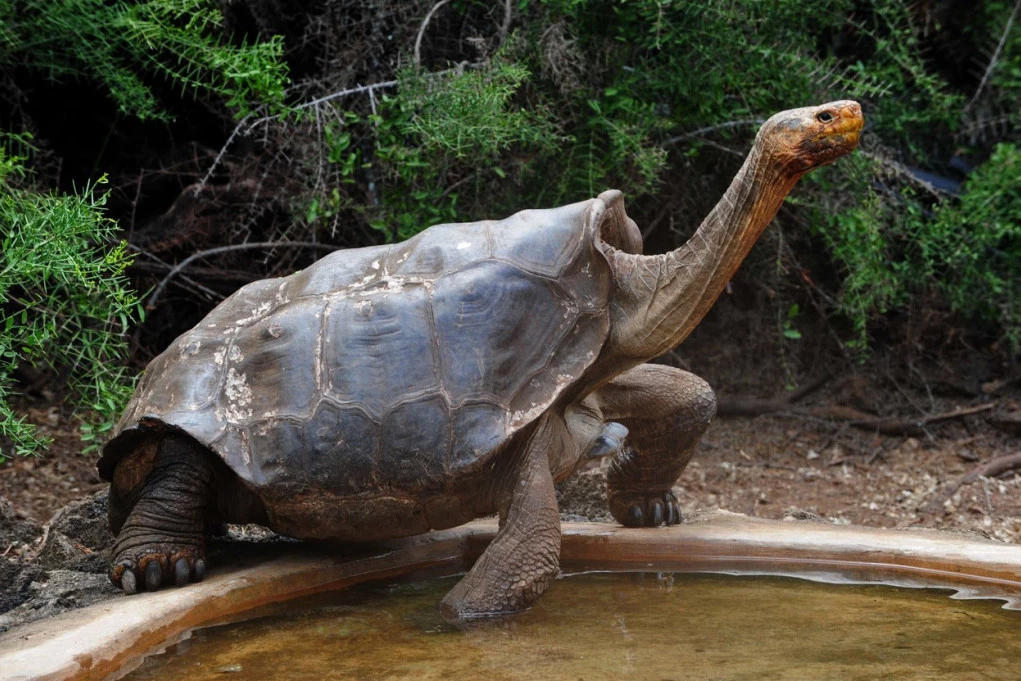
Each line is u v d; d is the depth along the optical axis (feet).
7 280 12.54
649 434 13.43
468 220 19.54
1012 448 21.04
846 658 9.22
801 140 10.39
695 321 11.43
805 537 12.84
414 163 17.35
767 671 8.89
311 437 10.89
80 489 17.21
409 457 10.77
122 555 11.08
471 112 17.15
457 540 13.38
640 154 18.47
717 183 21.59
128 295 14.67
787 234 22.35
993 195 22.04
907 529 13.50
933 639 9.77
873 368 23.62
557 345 11.18
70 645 8.98
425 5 19.54
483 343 10.96
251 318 11.87
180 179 21.06
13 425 13.20
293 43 21.26
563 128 19.45
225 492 11.75
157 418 11.19
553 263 11.48
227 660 9.48
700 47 18.98
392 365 10.93
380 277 11.62
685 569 12.83
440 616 10.85
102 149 20.83
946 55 27.48
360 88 18.04
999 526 17.31
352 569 12.32
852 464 20.66
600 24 19.66
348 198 19.30
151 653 9.69
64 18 16.75
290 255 20.71
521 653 9.52
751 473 20.11
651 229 21.33
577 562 13.23
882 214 20.92
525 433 11.10
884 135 23.25
